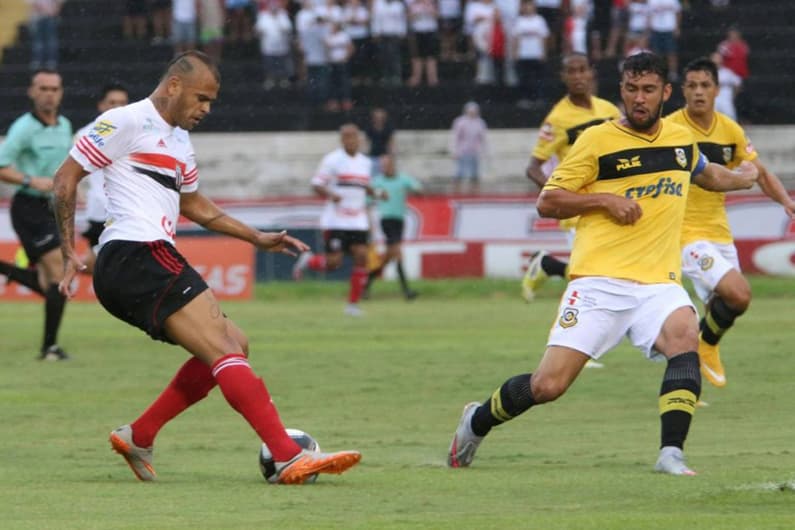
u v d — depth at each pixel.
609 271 20.11
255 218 67.38
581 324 19.97
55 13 87.81
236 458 22.08
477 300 61.78
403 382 32.94
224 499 17.61
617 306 20.03
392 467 20.72
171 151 19.20
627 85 20.12
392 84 85.25
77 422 26.81
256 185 83.50
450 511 16.52
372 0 85.69
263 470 19.11
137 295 18.77
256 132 85.19
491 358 37.94
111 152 18.92
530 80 84.00
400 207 61.94
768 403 28.72
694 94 29.59
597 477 19.31
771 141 81.88
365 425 26.19
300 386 32.31
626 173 20.17
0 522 15.88
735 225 65.81
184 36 86.38
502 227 67.44
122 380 34.03
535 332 46.06
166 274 18.78
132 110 19.05
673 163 20.28
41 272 39.62
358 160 55.78
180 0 85.88
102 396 30.95
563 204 20.16
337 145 83.44
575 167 20.22
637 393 30.61
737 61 81.38
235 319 52.56
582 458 21.62
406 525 15.45
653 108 20.06
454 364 36.59
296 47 88.62
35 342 44.19
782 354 37.88
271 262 67.69
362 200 56.03
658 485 18.36
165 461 21.73
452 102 84.81
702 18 87.38
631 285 20.06
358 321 51.34
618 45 84.12
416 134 83.06
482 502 17.20
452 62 86.88
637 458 21.52
